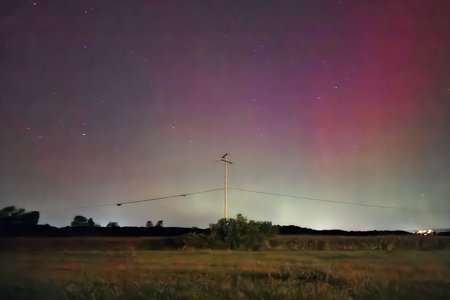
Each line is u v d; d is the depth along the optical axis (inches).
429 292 535.2
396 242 1595.7
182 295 526.3
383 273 720.3
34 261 998.4
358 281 600.4
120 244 1615.4
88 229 2246.6
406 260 1023.0
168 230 2231.8
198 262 981.2
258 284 590.2
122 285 577.9
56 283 597.9
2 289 567.5
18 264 921.5
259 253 1304.1
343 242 1614.2
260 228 1626.5
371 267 834.2
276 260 1042.7
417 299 511.8
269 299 520.7
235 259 1075.9
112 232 2209.6
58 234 2111.2
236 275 713.6
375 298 515.8
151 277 669.9
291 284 584.7
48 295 532.4
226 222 1606.8
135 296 524.7
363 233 2175.2
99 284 599.2
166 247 1620.3
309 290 546.0
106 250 1502.2
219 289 560.7
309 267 846.5
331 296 512.7
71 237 1974.7
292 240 1638.8
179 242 1617.9
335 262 988.6
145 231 2228.1
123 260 1028.5
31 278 657.6
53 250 1467.8
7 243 1599.4
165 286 555.5
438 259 1053.2
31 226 2228.1
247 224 1593.3
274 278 688.4
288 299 511.5
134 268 843.4
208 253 1293.1
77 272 754.8
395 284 575.8
